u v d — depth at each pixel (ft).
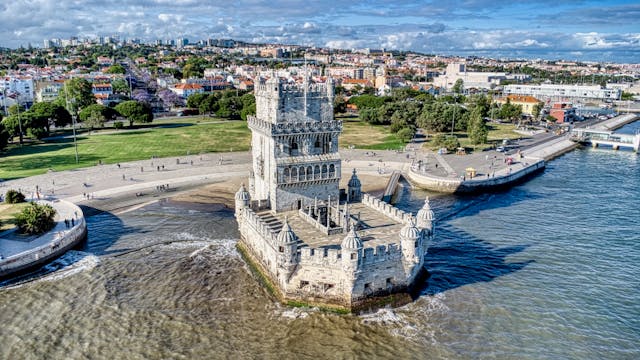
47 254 253.85
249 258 257.55
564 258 262.88
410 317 202.18
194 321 198.59
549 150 571.69
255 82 279.08
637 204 366.22
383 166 474.08
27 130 570.87
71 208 324.80
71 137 614.75
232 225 316.60
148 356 175.63
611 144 620.49
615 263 256.73
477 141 554.46
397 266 210.38
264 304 212.64
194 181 411.13
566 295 221.66
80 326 195.31
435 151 547.49
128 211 338.75
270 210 267.59
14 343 184.03
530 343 184.96
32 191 372.58
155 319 200.13
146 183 401.70
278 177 253.65
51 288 227.81
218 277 239.50
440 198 385.91
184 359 173.99
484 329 193.67
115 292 223.71
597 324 198.49
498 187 412.16
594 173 476.54
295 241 205.77
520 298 218.38
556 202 373.20
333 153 264.93
